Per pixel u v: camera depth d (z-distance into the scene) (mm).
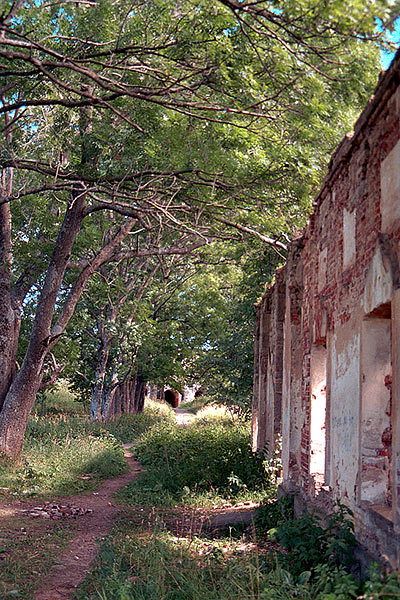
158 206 10875
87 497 12672
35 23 9562
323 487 8250
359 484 6094
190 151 10531
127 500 12438
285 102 8250
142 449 19922
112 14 9672
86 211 15023
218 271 30281
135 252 15773
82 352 27562
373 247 5965
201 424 28844
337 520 6359
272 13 6285
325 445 8406
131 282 25375
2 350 15781
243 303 22812
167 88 7918
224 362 23516
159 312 30172
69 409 33594
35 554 7809
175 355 30141
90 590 6480
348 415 6711
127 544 8125
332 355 7824
